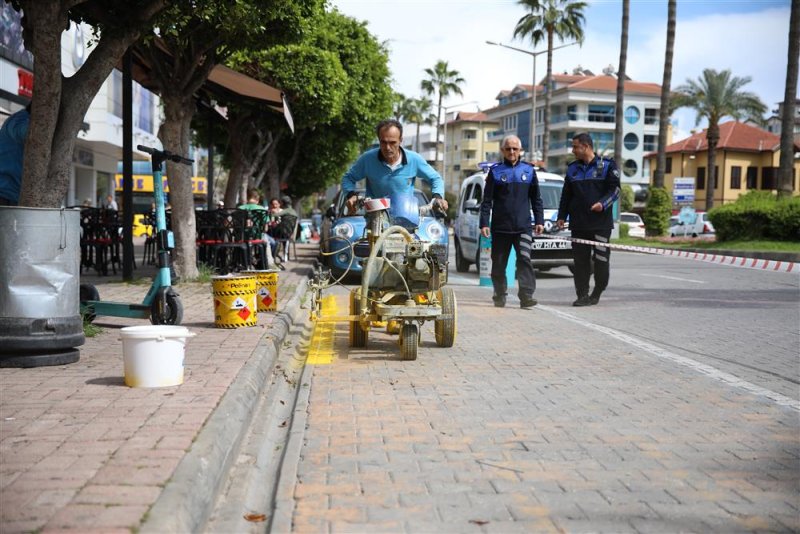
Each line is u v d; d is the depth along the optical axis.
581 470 4.12
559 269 19.67
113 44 7.31
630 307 10.94
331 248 14.80
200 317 8.74
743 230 27.31
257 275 9.42
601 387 6.03
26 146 6.76
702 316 9.95
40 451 3.73
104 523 2.87
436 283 7.29
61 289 5.82
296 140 31.41
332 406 5.46
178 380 5.25
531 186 10.74
